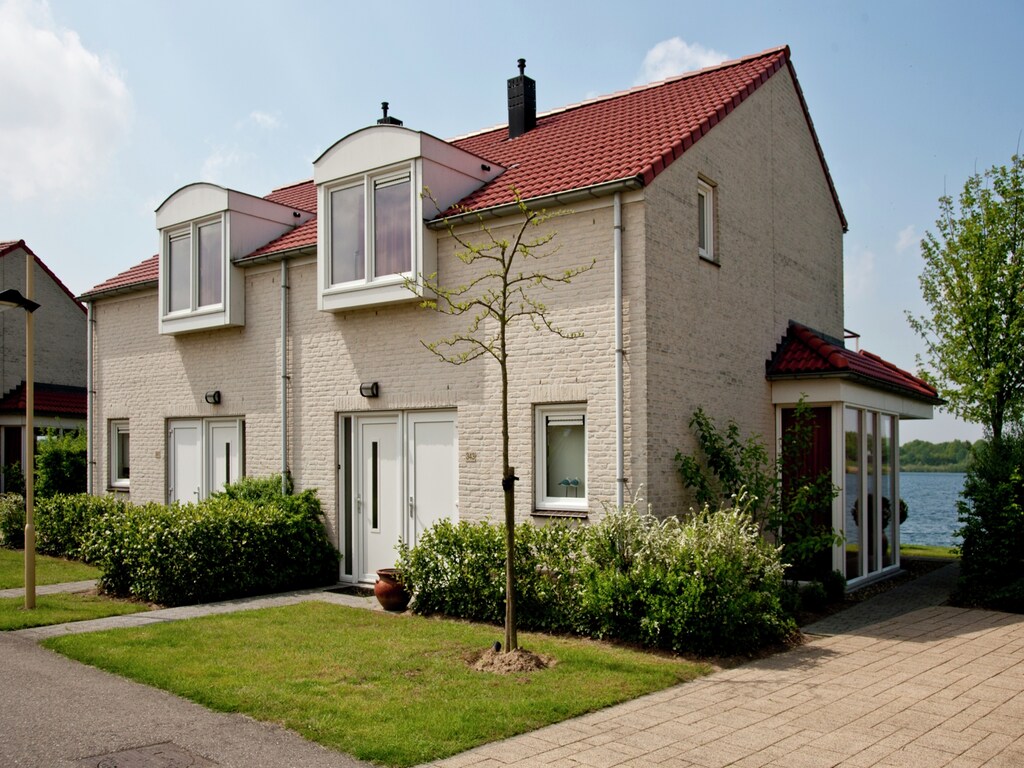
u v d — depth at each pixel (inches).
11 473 892.6
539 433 423.5
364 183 482.0
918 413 611.8
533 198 413.4
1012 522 427.2
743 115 501.7
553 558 363.3
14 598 438.6
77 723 237.8
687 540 335.0
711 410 441.4
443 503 461.1
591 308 404.8
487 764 209.2
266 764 207.9
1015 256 594.2
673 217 417.7
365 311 496.4
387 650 320.2
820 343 501.0
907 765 210.1
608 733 232.5
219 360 582.6
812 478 487.5
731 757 214.7
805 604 421.7
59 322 997.8
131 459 647.8
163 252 607.2
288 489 528.7
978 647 338.6
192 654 313.1
